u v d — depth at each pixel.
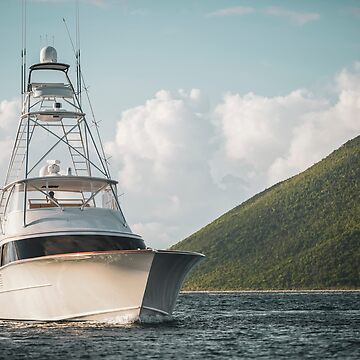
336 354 31.66
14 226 41.97
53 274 38.94
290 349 33.12
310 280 190.88
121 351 31.52
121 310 38.28
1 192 45.69
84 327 38.59
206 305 87.81
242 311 68.75
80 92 46.16
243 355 31.08
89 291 38.34
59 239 40.34
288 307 79.31
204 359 29.84
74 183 43.44
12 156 45.62
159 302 39.06
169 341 34.66
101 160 44.59
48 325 39.72
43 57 46.41
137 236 42.28
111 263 37.03
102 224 41.50
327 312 65.69
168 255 37.16
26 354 31.17
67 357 30.30
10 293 42.03
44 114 44.97
